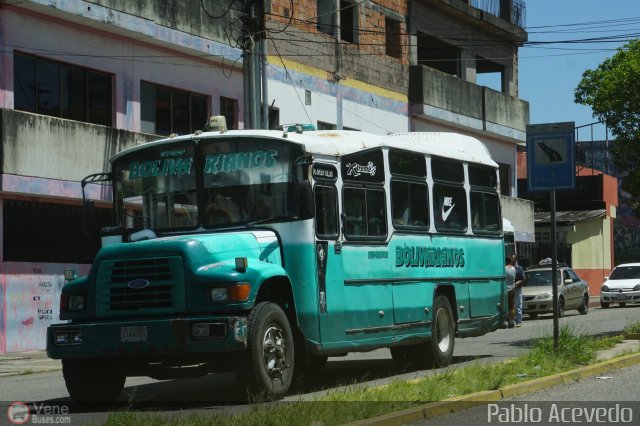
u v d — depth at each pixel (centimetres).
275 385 1179
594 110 2177
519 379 1292
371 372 1588
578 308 3591
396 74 3769
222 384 1475
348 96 3469
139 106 2647
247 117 2338
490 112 4288
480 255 1772
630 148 2161
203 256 1170
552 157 1526
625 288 4122
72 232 2430
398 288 1483
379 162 1465
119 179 1352
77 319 1212
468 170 1753
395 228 1488
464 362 1725
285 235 1261
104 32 2533
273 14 3100
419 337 1540
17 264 2281
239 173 1286
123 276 1184
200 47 2780
